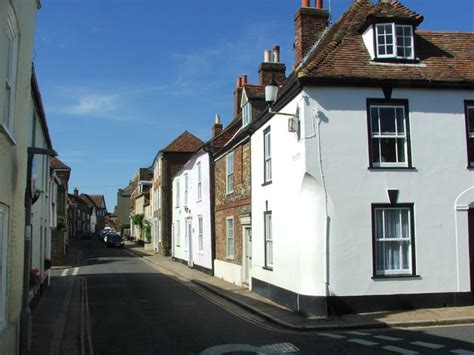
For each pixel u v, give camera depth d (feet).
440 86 45.47
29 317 29.19
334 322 39.47
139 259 131.85
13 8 24.07
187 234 106.11
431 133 45.27
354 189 43.96
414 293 43.68
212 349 31.40
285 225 49.24
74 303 55.36
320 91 44.39
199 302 55.36
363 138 44.50
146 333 37.65
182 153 139.54
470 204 45.14
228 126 90.02
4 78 22.90
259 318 44.52
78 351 32.53
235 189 70.28
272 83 50.75
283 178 49.96
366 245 43.60
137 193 225.15
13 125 26.11
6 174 24.56
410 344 31.17
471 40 51.93
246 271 65.67
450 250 44.50
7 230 25.81
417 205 44.50
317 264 43.09
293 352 30.01
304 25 58.65
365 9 51.49
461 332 35.17
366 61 46.26
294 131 45.44
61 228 112.78
